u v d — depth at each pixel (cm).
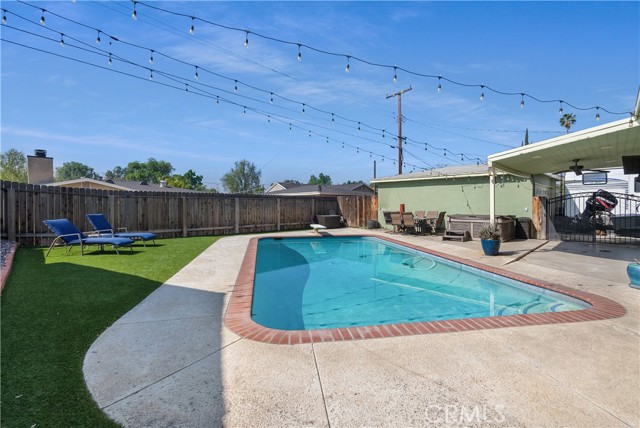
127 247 938
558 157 897
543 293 545
